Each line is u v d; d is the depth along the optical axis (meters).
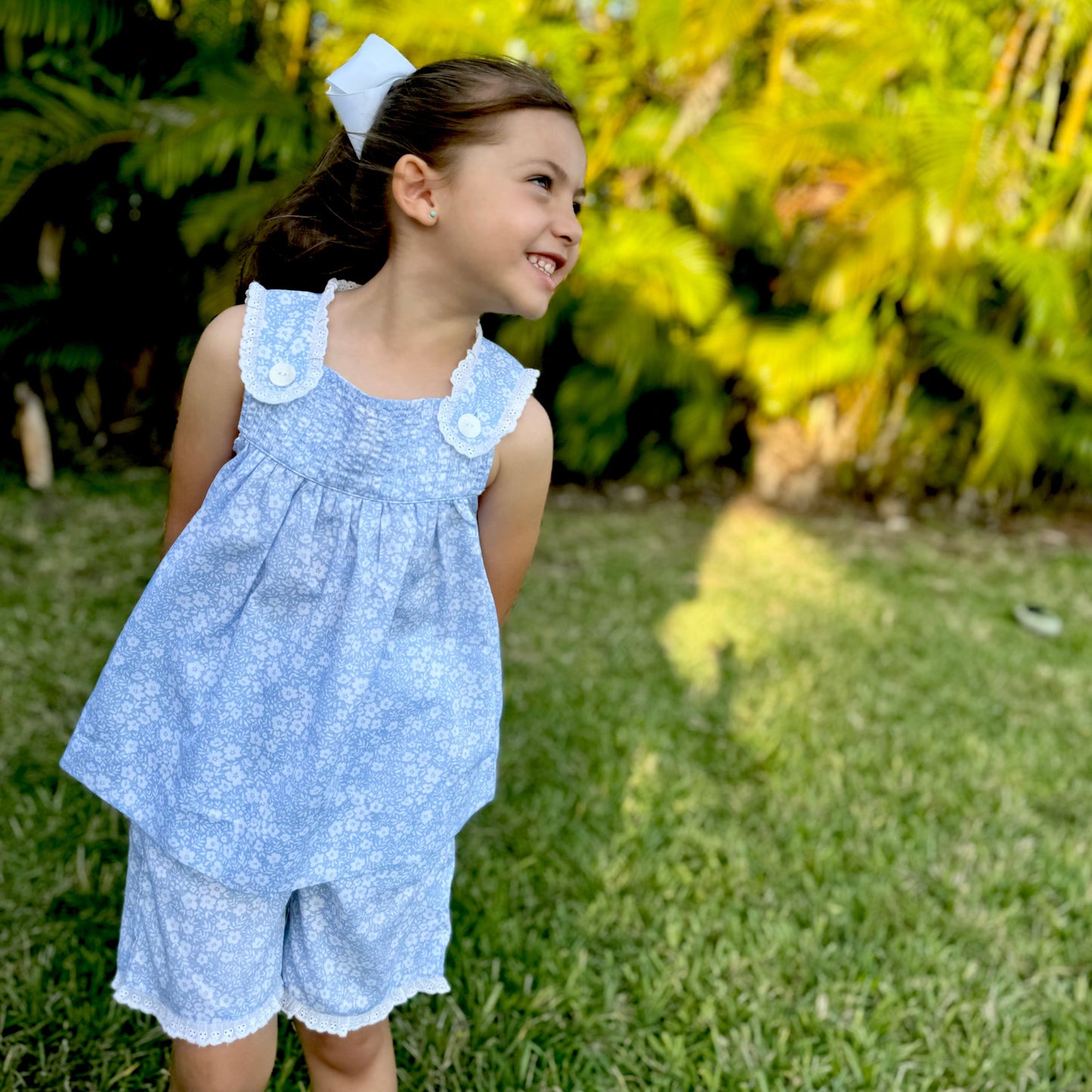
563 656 3.29
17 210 4.46
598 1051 1.77
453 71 1.08
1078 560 4.88
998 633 3.86
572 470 5.51
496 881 2.13
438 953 1.39
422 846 1.25
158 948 1.22
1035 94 5.51
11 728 2.53
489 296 1.10
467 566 1.19
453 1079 1.67
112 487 4.61
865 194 4.82
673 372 5.10
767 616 3.81
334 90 1.17
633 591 3.94
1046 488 5.70
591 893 2.14
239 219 4.23
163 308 4.90
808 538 4.88
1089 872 2.33
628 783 2.57
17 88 4.19
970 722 3.08
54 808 2.22
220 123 4.13
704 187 4.68
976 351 4.93
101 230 4.78
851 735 2.93
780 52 5.16
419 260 1.10
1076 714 3.21
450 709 1.22
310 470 1.10
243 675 1.14
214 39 4.61
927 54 4.91
